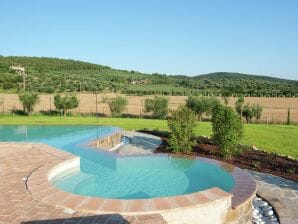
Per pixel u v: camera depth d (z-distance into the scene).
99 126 21.73
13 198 6.47
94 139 15.07
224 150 12.62
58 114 31.66
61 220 5.44
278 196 8.52
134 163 11.17
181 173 10.12
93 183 9.13
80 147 13.52
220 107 13.12
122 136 18.72
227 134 12.54
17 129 20.75
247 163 11.92
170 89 68.88
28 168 8.81
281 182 9.66
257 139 17.19
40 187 7.01
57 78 69.88
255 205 8.09
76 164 10.01
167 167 10.75
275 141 16.59
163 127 22.12
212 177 9.68
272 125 24.62
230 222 6.64
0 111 33.44
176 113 14.02
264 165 11.60
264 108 44.72
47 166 8.88
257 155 13.25
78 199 6.26
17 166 9.02
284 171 10.79
